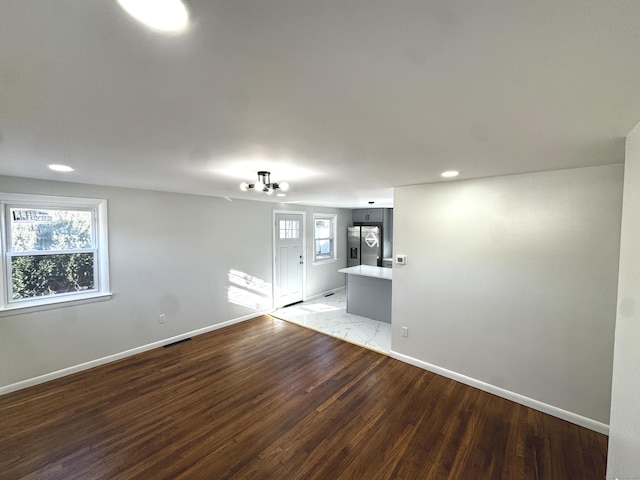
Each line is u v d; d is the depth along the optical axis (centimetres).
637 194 125
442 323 313
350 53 79
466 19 65
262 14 64
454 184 298
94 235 337
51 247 308
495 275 276
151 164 219
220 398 273
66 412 252
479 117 126
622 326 138
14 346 283
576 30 67
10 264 284
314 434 226
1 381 277
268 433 227
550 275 247
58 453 206
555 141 159
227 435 225
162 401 268
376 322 497
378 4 61
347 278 548
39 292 303
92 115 123
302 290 641
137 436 223
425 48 76
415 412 253
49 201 298
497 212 272
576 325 236
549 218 246
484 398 273
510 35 70
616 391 143
